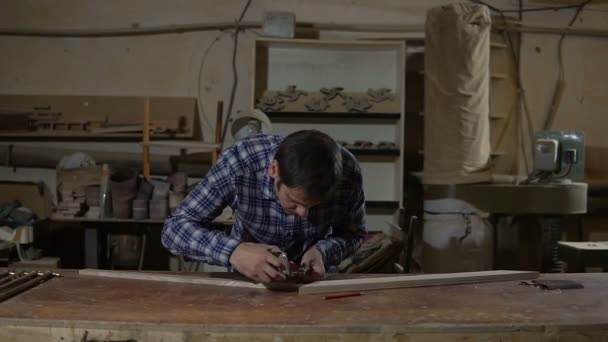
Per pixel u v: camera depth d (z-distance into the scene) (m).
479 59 3.30
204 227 1.61
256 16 3.94
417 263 3.96
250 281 1.62
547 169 3.16
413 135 4.02
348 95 3.69
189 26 3.88
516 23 3.99
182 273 1.75
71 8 3.87
